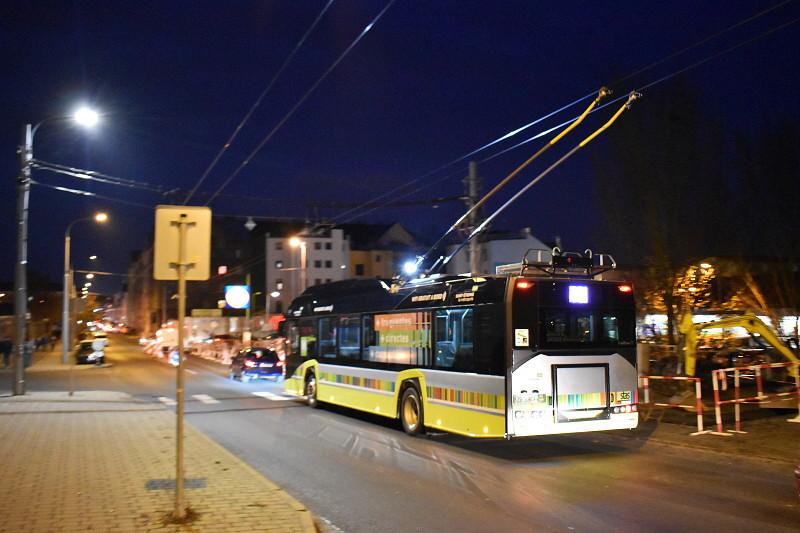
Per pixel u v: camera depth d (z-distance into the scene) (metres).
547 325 12.27
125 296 179.50
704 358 24.11
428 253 17.91
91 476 9.60
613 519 8.14
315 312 20.84
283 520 7.36
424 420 14.50
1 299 82.31
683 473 10.90
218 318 73.25
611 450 13.16
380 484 10.17
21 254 23.12
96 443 12.75
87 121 21.80
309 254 98.31
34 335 82.81
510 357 11.99
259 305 102.06
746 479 10.38
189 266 7.48
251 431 15.89
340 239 99.88
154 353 67.69
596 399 12.47
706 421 15.94
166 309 109.38
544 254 13.11
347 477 10.69
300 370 21.67
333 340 19.52
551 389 12.15
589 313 12.64
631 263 24.34
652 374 22.45
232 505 7.98
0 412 18.16
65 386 30.22
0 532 6.80
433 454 12.80
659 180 23.20
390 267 101.50
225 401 23.36
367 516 8.35
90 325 100.56
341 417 18.64
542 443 14.05
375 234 106.75
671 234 23.12
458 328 13.41
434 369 14.17
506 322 12.06
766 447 12.69
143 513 7.58
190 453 11.71
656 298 23.88
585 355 12.48
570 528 7.78
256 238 105.69
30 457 11.17
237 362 35.19
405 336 15.47
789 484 10.01
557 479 10.51
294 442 14.23
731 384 22.09
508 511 8.56
